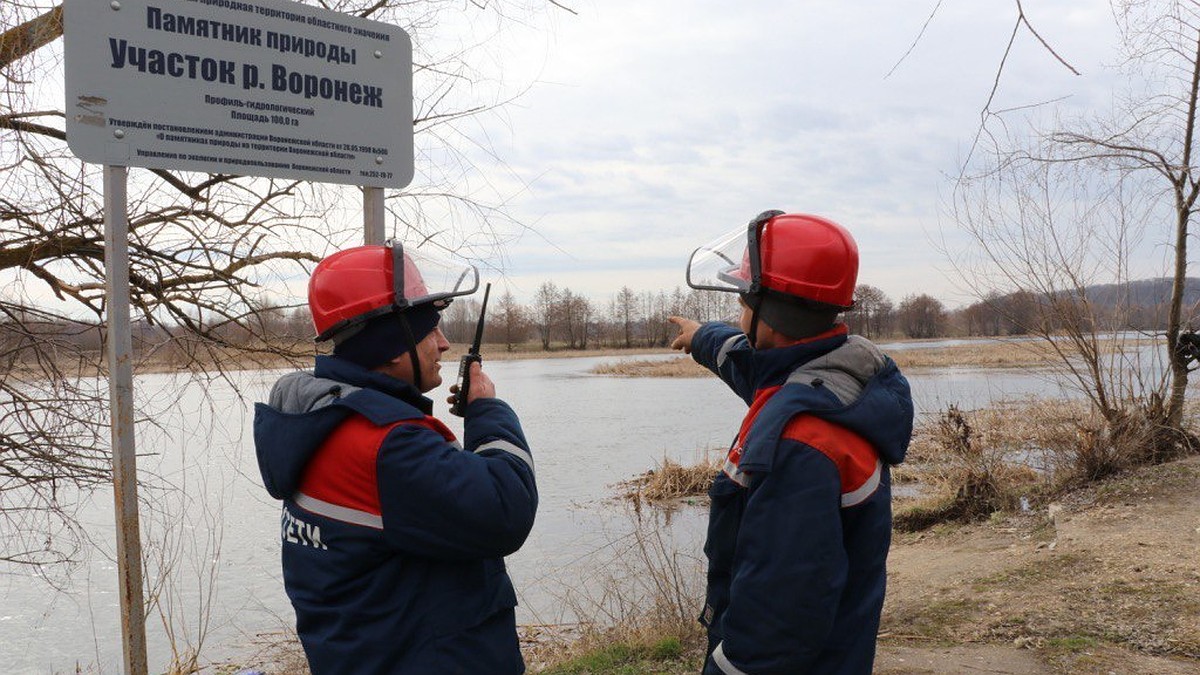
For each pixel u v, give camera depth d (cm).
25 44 394
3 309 440
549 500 1240
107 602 774
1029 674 376
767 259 185
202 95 239
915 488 977
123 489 231
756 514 165
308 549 165
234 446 521
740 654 166
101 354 465
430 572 165
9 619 735
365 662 160
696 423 2328
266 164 251
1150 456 738
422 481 156
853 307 191
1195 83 700
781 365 182
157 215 452
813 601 160
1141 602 449
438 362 184
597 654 473
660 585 523
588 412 2722
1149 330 744
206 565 858
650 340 11219
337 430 163
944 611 477
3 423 441
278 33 253
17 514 471
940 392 1991
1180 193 729
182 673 533
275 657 620
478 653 166
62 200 426
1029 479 809
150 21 230
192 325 476
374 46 274
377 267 176
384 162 277
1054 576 516
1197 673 363
